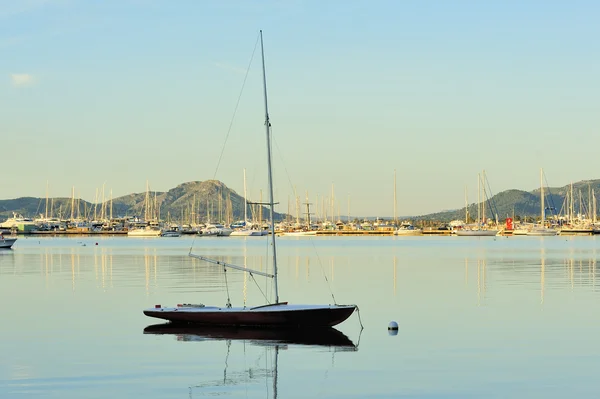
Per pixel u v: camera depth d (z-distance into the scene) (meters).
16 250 156.50
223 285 71.56
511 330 44.09
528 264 102.69
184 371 34.19
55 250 156.62
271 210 47.50
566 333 43.03
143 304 56.53
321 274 85.50
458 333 43.22
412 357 36.84
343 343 40.50
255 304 56.72
